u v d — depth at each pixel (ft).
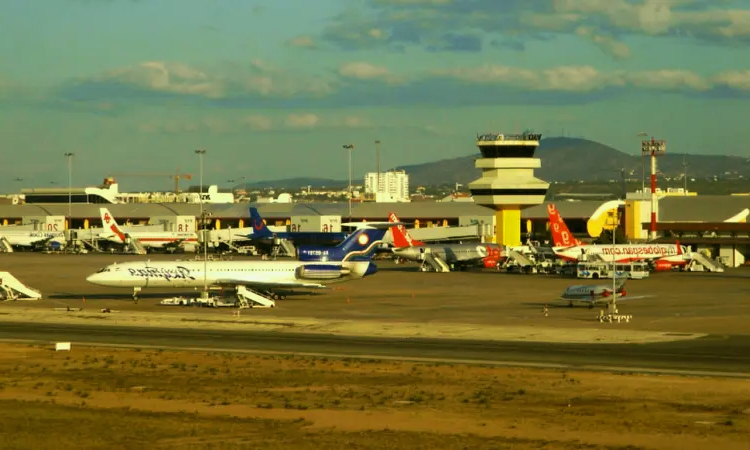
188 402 462.60
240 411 441.68
